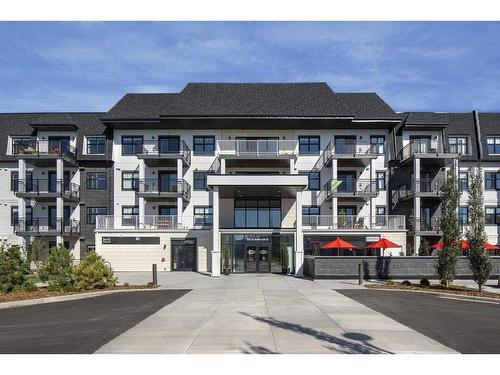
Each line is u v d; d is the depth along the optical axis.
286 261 36.03
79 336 10.41
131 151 41.09
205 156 40.66
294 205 39.28
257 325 11.59
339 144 39.06
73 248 40.44
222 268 35.00
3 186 41.62
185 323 11.94
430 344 9.55
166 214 40.25
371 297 18.23
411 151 38.97
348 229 37.03
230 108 40.72
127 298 18.08
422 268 27.66
